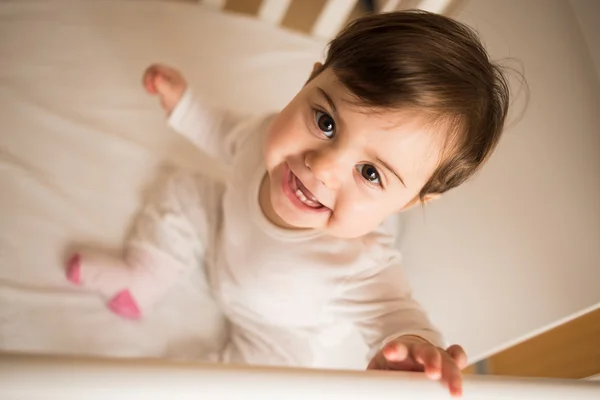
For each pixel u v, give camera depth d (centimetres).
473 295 89
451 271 92
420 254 98
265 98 105
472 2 92
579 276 74
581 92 75
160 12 106
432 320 95
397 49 57
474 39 63
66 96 92
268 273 77
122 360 35
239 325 84
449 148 60
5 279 75
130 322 80
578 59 75
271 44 110
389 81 56
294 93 107
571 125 76
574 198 75
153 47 102
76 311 77
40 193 83
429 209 97
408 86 56
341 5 110
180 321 83
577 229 75
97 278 77
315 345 85
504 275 84
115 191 88
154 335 81
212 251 84
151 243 81
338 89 59
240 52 108
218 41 108
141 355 79
